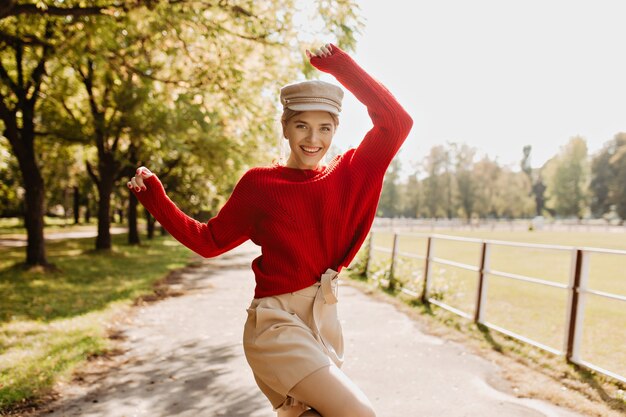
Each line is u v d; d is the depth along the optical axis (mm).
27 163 12172
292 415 1964
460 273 13594
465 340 5676
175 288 10125
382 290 9383
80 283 10164
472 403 3797
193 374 4555
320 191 1903
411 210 103125
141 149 16875
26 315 6922
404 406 3764
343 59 1979
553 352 4898
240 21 6996
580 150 84625
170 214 2006
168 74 8023
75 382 4316
